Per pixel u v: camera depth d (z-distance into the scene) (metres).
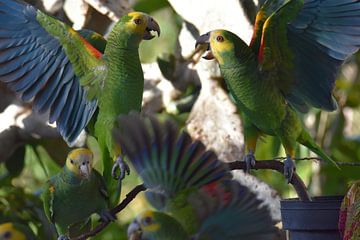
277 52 6.02
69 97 6.08
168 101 9.05
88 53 5.96
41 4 8.81
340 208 5.56
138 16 5.82
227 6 7.86
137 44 5.88
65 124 6.09
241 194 4.47
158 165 4.48
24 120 9.02
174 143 4.42
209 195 4.50
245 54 6.07
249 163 6.00
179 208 4.60
